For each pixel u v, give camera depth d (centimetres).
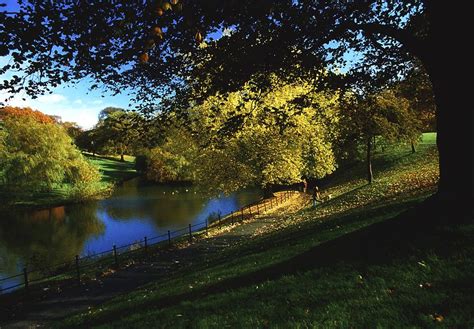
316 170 3850
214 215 3741
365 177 3875
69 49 697
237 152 2908
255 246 1379
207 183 3114
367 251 738
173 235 3019
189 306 738
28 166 4488
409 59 1228
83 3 641
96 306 1117
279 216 2748
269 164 2945
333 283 645
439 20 762
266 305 629
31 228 3525
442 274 584
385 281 607
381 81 1281
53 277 1658
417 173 2622
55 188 5384
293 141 2898
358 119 2052
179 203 4588
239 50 882
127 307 923
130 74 884
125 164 9588
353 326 497
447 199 768
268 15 774
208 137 2541
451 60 748
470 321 454
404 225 791
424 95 2005
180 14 650
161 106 1001
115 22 664
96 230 3378
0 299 1318
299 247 1041
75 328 888
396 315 501
